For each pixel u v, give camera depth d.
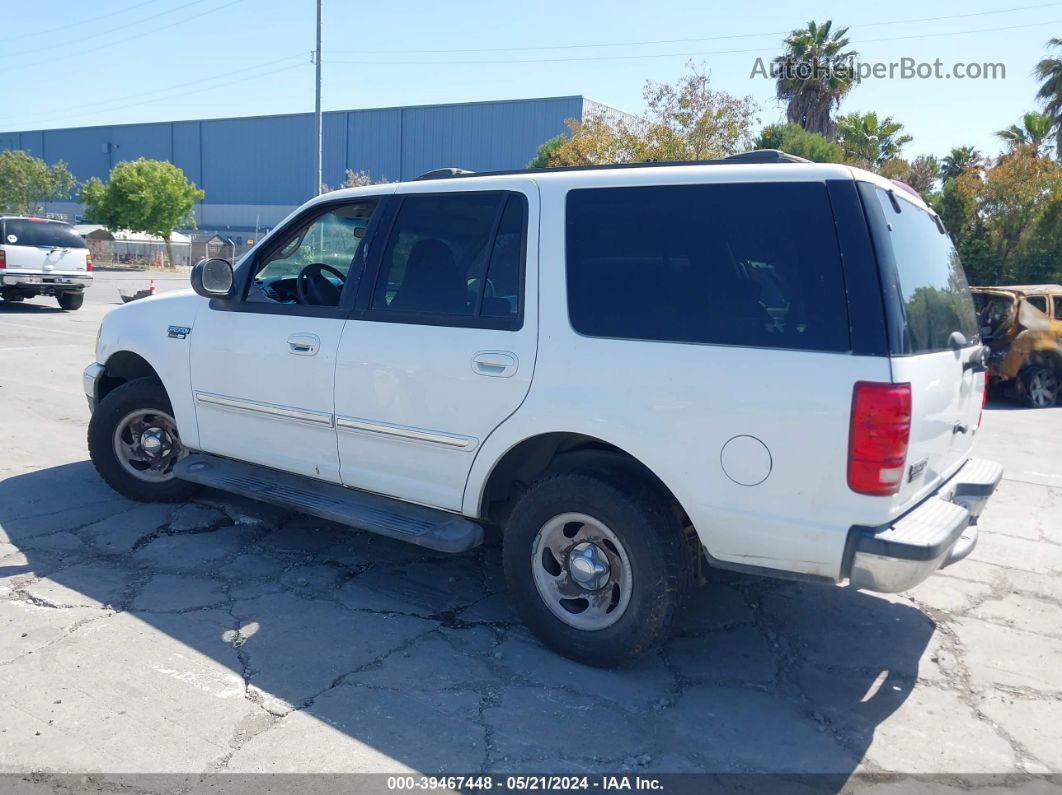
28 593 4.21
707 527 3.32
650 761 3.05
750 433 3.17
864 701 3.54
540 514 3.69
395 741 3.11
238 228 75.38
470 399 3.80
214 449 4.96
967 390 3.80
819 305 3.12
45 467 6.34
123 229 52.69
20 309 18.91
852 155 29.53
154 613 4.05
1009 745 3.26
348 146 66.31
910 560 2.97
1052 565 5.22
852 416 2.99
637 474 3.59
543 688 3.52
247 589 4.38
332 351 4.26
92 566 4.58
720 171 3.43
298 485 4.58
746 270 3.29
